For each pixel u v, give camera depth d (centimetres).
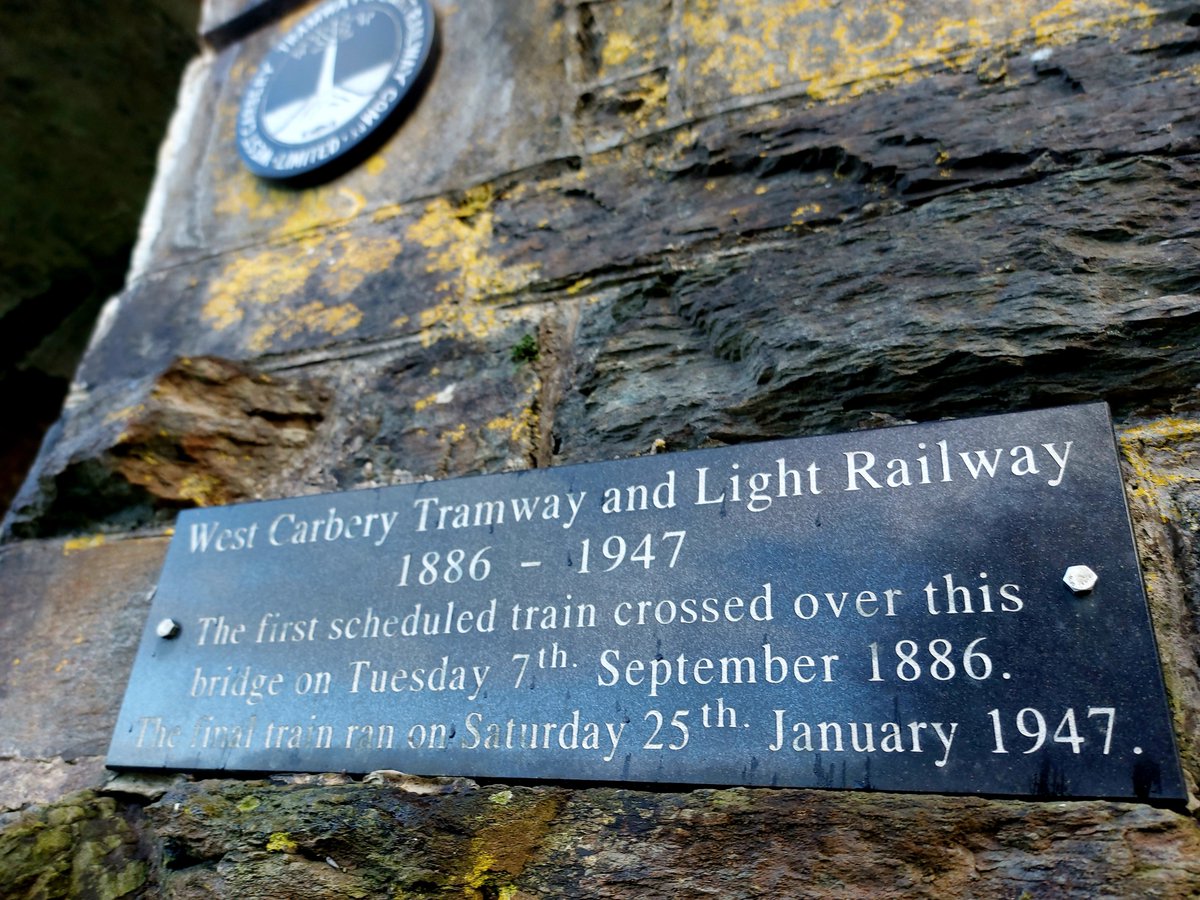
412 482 66
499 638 55
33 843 55
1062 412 51
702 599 52
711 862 45
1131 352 54
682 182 74
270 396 76
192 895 51
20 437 168
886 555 50
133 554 71
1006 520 49
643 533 55
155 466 73
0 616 72
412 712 55
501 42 89
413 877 48
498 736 52
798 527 52
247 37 108
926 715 45
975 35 71
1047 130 64
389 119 89
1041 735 43
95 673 66
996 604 47
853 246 65
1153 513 49
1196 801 42
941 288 60
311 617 61
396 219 84
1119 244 58
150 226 97
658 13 84
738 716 48
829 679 47
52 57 134
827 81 73
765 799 46
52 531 75
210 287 88
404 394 74
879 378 58
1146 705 43
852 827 44
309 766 55
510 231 79
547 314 73
